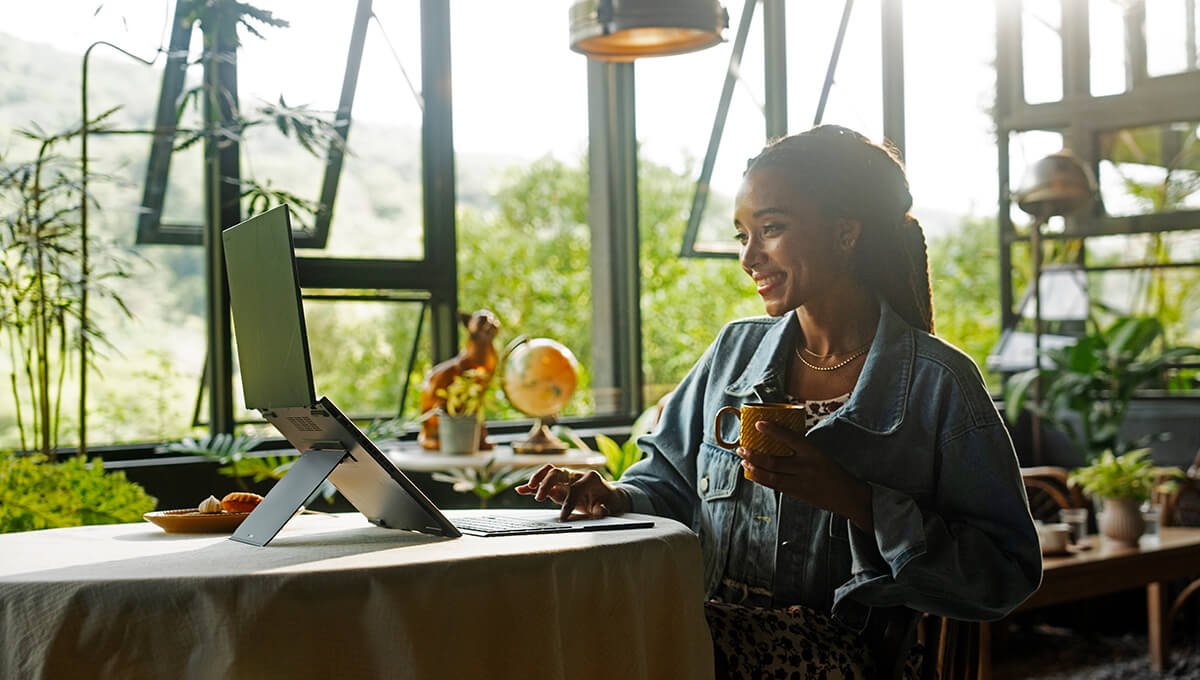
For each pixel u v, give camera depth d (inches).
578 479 70.2
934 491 66.8
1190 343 260.1
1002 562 63.5
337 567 49.0
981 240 511.8
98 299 162.9
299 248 185.5
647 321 237.1
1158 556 146.9
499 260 327.9
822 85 243.8
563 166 329.1
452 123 195.0
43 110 158.6
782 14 233.3
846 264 70.7
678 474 78.4
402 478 57.9
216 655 46.7
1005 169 275.9
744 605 70.7
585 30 114.5
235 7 156.7
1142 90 261.3
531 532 60.1
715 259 240.1
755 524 70.6
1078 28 266.2
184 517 64.5
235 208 173.9
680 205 233.5
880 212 71.2
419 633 48.5
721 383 75.7
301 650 47.3
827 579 68.0
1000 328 278.7
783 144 71.2
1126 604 206.2
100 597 47.1
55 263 137.9
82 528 68.4
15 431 157.6
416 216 194.9
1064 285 250.1
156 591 47.1
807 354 73.5
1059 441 251.9
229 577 47.5
